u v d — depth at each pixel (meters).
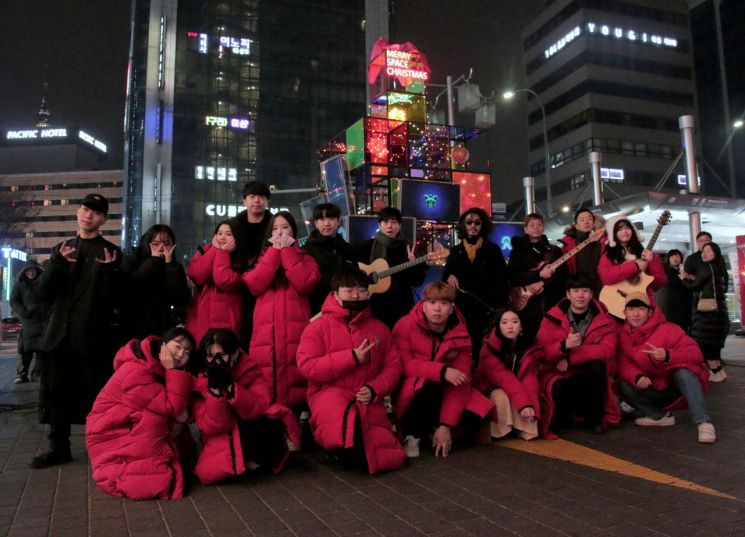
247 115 61.09
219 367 3.86
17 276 9.26
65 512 3.45
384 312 5.54
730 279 17.39
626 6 64.12
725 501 3.38
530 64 70.50
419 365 4.58
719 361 7.78
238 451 3.92
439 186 10.29
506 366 5.09
